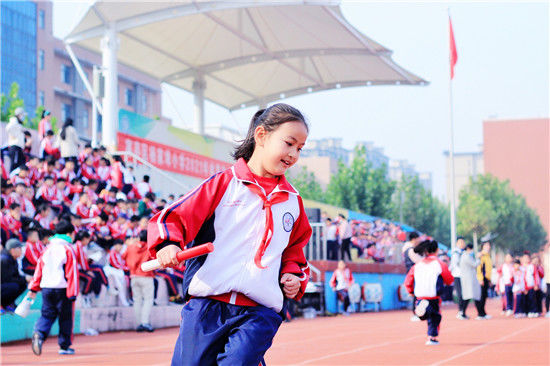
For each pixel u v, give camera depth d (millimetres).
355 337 12188
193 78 28797
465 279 17406
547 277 18531
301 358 8680
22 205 13922
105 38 21234
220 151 27422
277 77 30141
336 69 29000
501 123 84625
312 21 23922
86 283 13094
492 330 13516
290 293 3090
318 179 85125
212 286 2928
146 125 22625
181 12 20844
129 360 8648
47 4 56406
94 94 20859
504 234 59438
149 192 18000
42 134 16766
